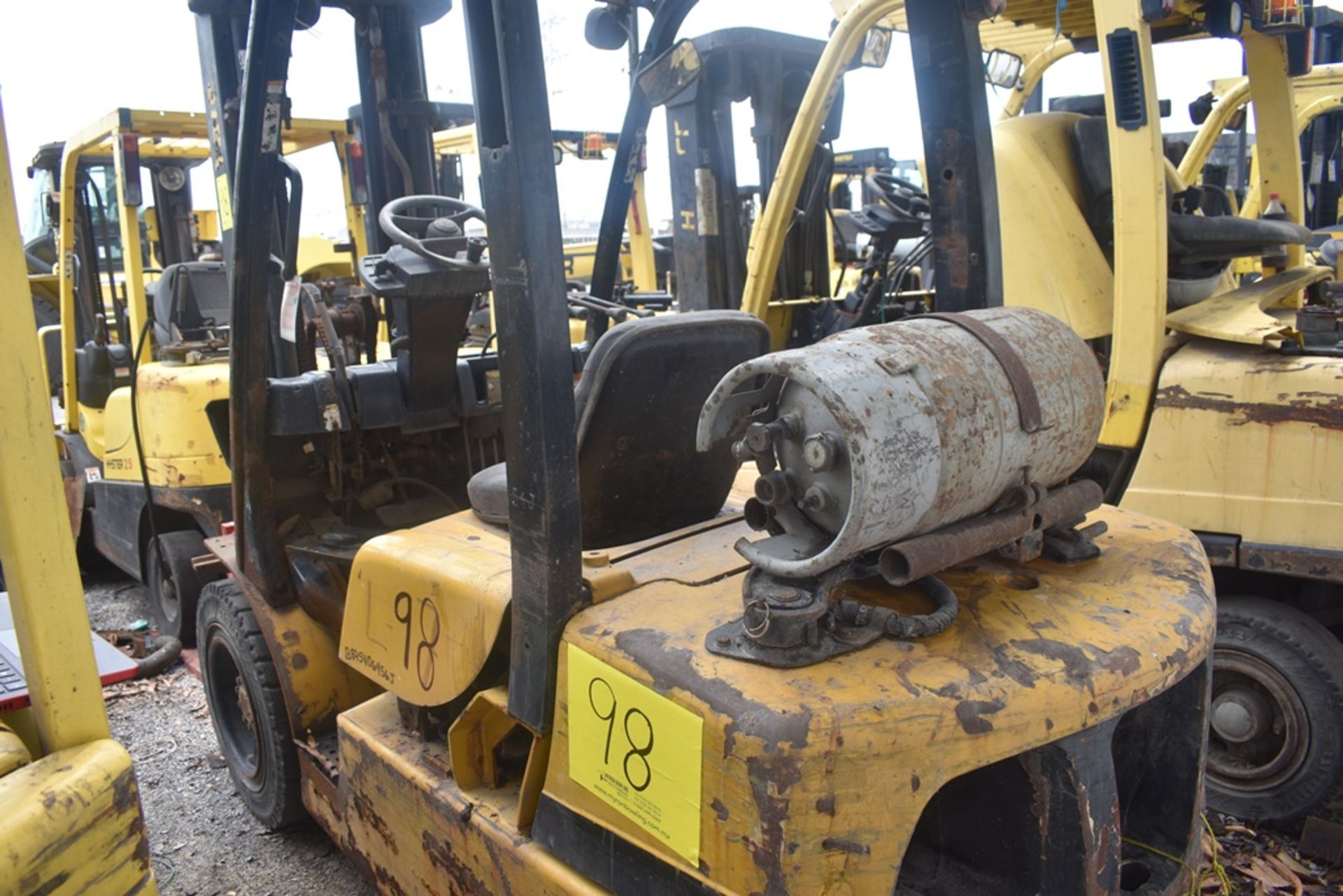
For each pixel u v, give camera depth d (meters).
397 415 3.11
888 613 1.48
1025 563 1.78
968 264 2.17
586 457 1.89
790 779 1.29
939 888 1.62
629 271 11.27
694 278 5.18
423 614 1.98
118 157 4.93
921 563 1.40
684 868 1.43
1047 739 1.37
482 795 1.91
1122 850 1.84
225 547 3.25
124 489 5.07
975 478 1.46
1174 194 3.77
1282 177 3.93
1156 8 2.68
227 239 3.20
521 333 1.57
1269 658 2.83
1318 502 2.64
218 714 3.32
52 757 1.28
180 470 4.56
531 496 1.63
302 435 3.19
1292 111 3.83
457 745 1.91
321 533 3.07
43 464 1.26
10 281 1.21
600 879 1.59
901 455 1.34
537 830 1.72
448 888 1.97
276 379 2.92
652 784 1.47
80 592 1.31
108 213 6.99
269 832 3.18
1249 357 2.77
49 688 1.28
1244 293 3.23
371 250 3.85
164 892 2.88
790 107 5.24
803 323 5.50
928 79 2.16
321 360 5.11
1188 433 2.81
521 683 1.72
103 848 1.26
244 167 2.45
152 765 3.66
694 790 1.40
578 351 2.91
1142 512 2.89
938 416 1.40
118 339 5.72
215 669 3.26
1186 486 2.82
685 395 1.96
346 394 3.01
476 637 1.83
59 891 1.21
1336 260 3.91
